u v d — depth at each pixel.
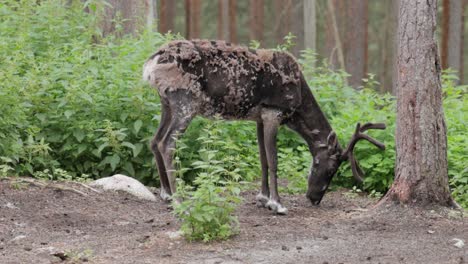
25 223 7.80
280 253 6.88
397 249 7.09
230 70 8.45
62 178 9.70
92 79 10.55
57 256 6.71
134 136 10.54
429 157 8.34
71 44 11.47
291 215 8.58
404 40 8.34
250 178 10.30
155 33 12.17
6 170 8.89
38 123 10.32
